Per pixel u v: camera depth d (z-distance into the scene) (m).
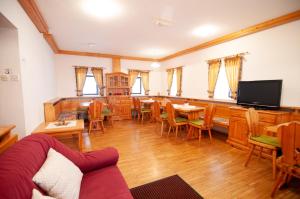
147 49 5.41
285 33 2.92
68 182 1.06
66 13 2.77
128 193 1.20
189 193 1.83
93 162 1.53
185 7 2.59
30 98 2.50
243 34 3.56
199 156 2.81
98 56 6.05
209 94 4.61
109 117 5.54
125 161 2.60
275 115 2.66
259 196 1.79
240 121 3.15
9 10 1.88
